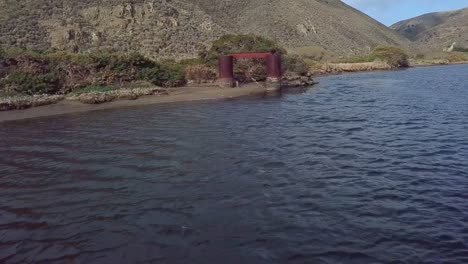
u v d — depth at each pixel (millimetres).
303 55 90812
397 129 19906
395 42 172500
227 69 41281
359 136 18406
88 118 24953
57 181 12562
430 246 8008
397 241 8242
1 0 63125
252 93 38375
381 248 7969
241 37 54469
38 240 8562
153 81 38906
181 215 9656
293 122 22328
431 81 49625
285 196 10789
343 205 10148
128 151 16031
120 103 30766
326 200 10492
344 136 18453
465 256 7613
